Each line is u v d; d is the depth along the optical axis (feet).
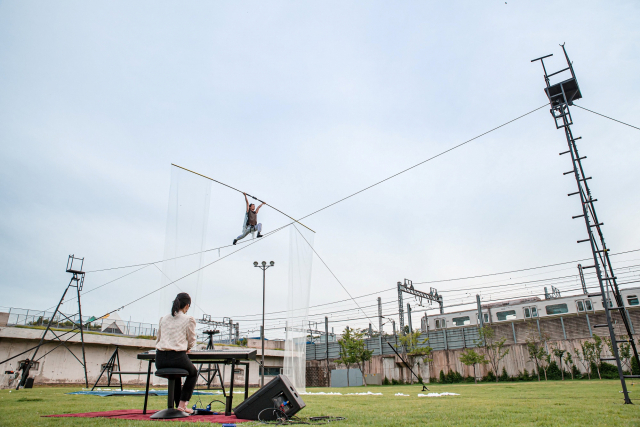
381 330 103.76
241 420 11.58
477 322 115.65
